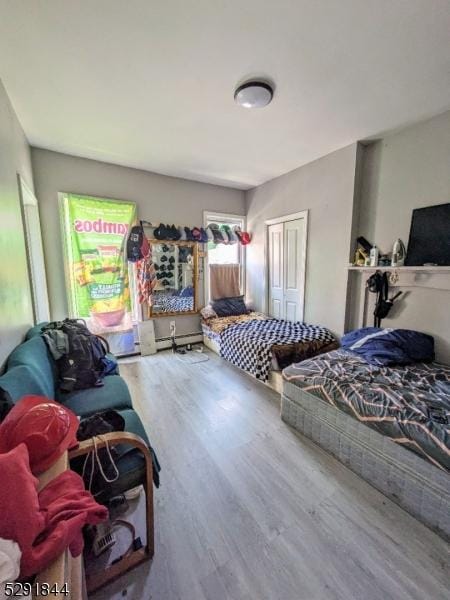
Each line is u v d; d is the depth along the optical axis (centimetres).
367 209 286
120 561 115
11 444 85
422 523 136
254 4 127
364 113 221
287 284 388
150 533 118
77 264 325
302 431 206
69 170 311
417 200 243
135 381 297
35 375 137
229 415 232
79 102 205
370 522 137
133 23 137
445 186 224
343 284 303
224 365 344
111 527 130
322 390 187
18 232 194
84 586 89
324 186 316
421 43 150
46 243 306
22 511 60
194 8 129
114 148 291
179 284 406
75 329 214
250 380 300
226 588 109
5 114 183
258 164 340
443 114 221
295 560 119
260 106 202
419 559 120
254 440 200
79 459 113
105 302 346
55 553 60
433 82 183
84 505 74
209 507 145
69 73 173
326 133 256
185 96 200
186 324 422
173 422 221
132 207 351
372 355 229
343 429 175
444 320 229
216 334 374
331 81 182
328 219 315
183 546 125
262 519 138
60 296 319
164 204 381
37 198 296
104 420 129
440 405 156
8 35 142
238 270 459
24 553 57
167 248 389
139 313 374
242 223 459
